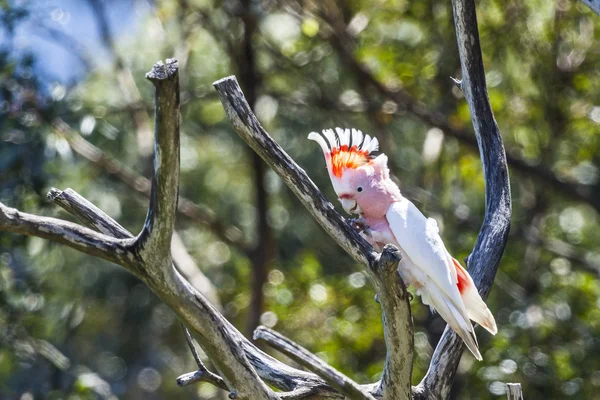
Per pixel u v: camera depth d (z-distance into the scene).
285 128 15.52
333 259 15.21
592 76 12.84
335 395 5.63
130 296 17.50
